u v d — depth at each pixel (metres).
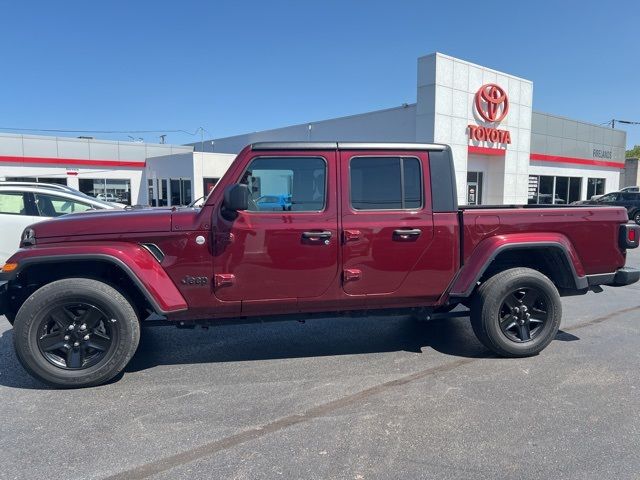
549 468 2.88
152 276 4.07
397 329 5.81
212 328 5.84
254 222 4.20
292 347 5.14
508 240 4.59
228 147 37.69
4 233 7.91
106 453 3.05
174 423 3.44
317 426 3.39
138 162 35.47
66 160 32.69
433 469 2.87
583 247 4.84
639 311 6.69
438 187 4.52
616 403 3.75
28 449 3.10
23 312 3.90
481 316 4.65
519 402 3.77
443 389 4.02
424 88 19.72
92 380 4.03
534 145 25.73
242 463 2.94
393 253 4.43
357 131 23.97
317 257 4.30
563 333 5.62
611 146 31.41
